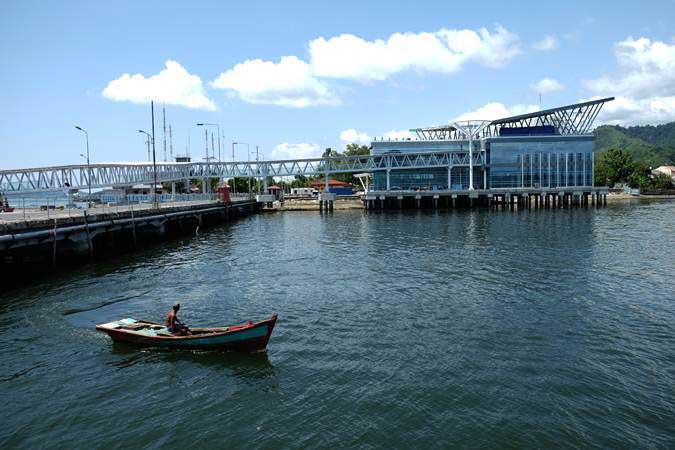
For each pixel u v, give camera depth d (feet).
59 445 48.78
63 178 336.08
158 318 86.63
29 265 131.64
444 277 115.96
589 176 393.70
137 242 190.08
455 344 71.87
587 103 387.55
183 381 61.77
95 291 105.81
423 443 47.70
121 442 49.06
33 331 80.02
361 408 54.24
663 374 61.00
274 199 418.31
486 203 380.58
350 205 425.69
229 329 71.92
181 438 49.49
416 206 370.12
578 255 141.49
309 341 74.23
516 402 54.85
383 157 399.44
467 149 397.39
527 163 391.45
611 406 53.67
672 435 48.19
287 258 149.59
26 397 58.29
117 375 63.77
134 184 365.20
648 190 527.81
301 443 48.08
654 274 114.93
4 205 215.92
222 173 402.93
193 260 146.20
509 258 138.62
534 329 77.61
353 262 140.15
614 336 74.02
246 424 51.67
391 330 78.48
